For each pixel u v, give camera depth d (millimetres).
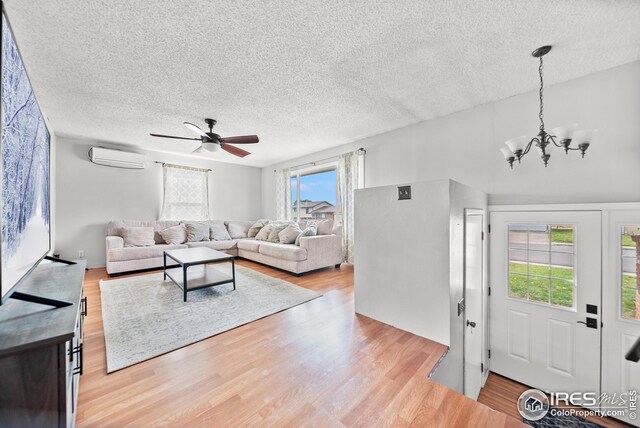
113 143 4582
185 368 1650
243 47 1941
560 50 1968
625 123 2100
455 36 1829
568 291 2293
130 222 4699
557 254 2354
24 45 1873
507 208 2668
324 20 1674
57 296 1330
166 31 1763
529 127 2594
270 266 4703
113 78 2355
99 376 1559
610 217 2105
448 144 3234
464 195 2182
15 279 1158
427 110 3113
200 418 1254
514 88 2551
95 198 4520
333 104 2953
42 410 917
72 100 2793
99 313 2514
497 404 2316
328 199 5293
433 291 2002
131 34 1787
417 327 2105
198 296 3016
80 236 4375
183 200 5551
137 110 3074
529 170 2566
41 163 1788
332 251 4488
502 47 1943
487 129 2887
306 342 1997
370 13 1613
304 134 4102
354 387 1497
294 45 1924
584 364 2205
